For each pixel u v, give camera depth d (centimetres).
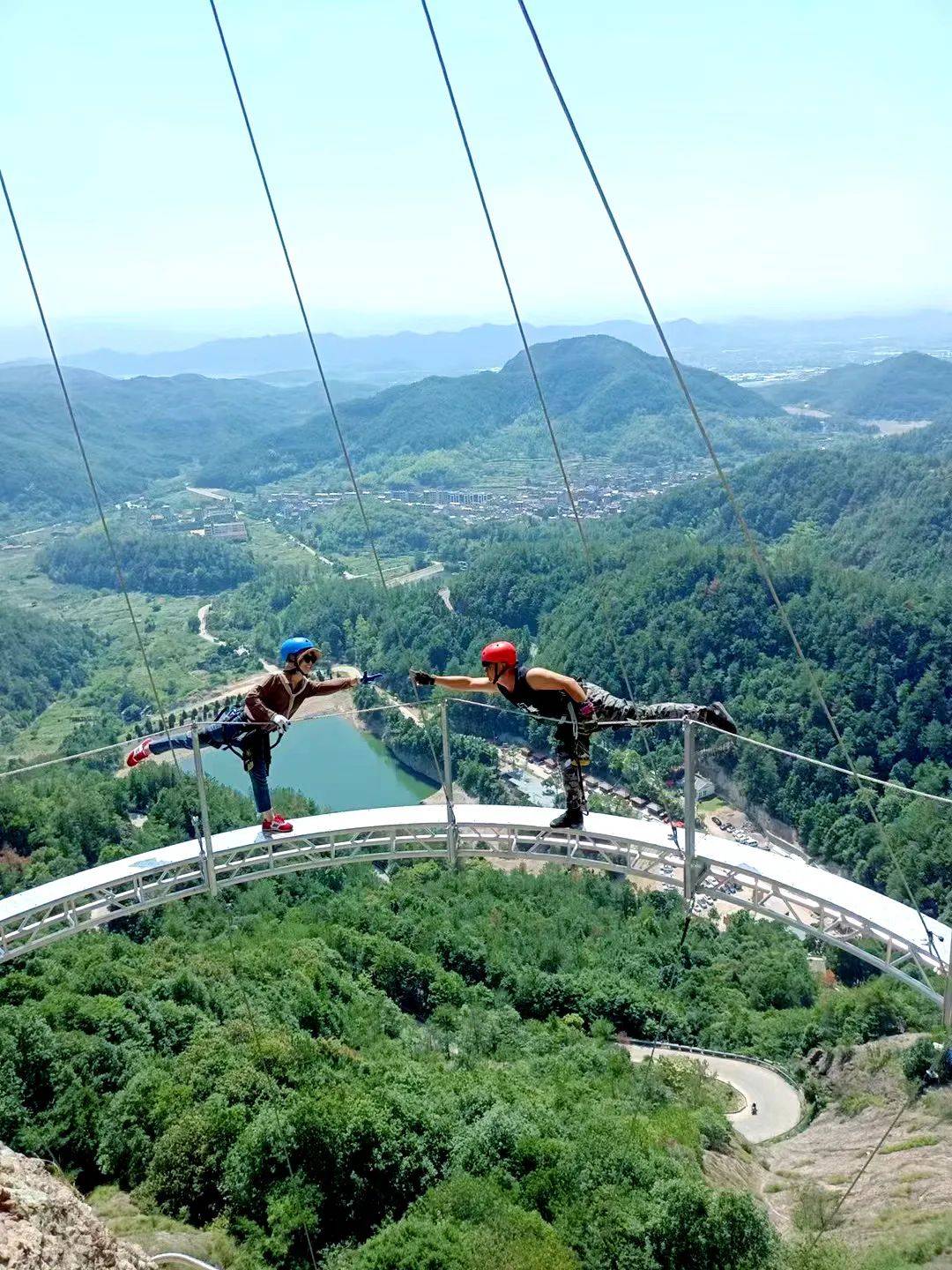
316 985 5419
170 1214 2988
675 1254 2995
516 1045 5612
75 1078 3491
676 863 1313
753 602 12375
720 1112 4800
